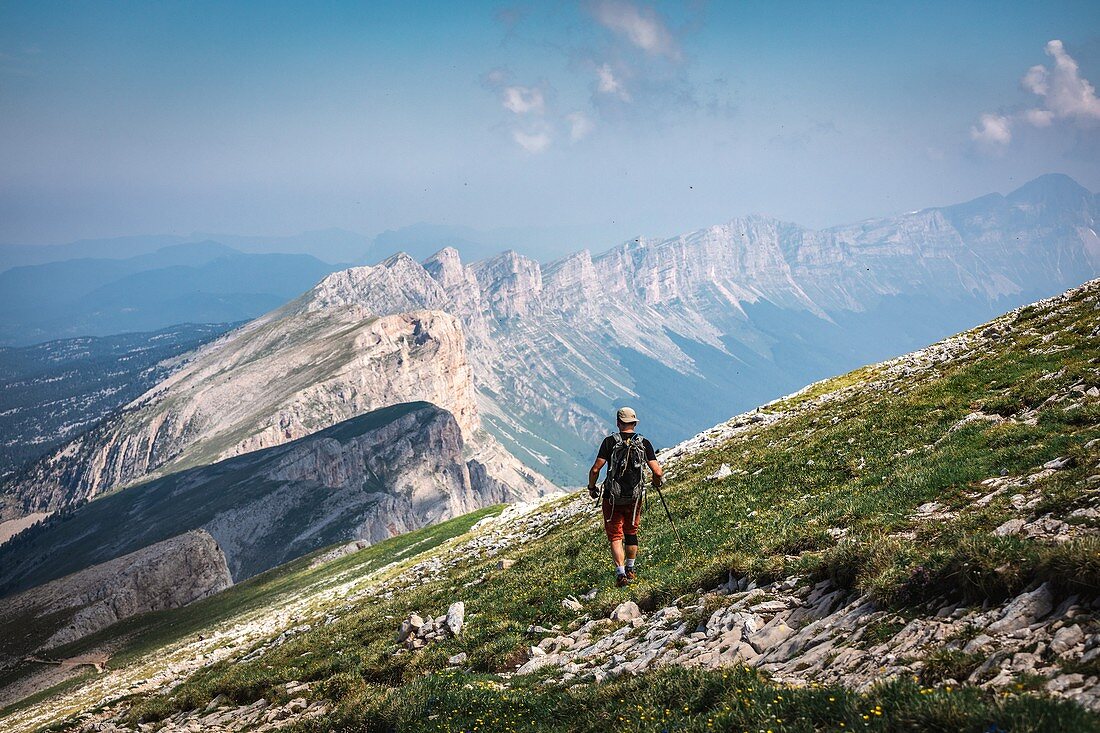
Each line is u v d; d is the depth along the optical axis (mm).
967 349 38469
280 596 79438
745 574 15430
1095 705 6102
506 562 30969
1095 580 7996
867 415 29844
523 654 16922
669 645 13281
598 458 15445
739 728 8328
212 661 38750
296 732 16172
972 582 9383
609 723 10211
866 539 13484
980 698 6879
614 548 15062
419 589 34344
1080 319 32344
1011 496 13500
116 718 26734
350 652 24500
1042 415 19062
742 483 27672
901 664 8516
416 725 13531
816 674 9492
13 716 57750
